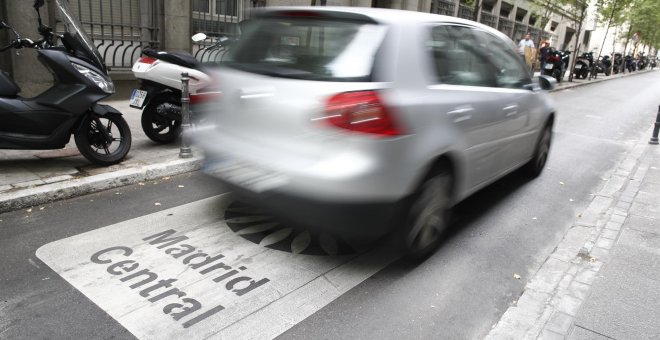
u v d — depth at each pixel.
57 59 4.88
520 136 5.19
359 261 3.73
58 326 2.79
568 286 3.56
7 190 4.46
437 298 3.36
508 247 4.25
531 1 24.05
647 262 4.00
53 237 3.84
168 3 9.79
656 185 6.25
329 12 3.61
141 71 6.16
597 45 44.47
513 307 3.28
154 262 3.53
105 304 3.00
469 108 3.96
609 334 3.00
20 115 4.76
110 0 9.11
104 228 4.05
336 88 3.15
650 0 29.66
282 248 3.83
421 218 3.65
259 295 3.20
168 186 5.15
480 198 5.48
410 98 3.37
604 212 5.21
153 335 2.74
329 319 3.02
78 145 5.13
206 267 3.50
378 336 2.90
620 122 12.10
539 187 6.03
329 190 3.13
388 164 3.20
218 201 4.75
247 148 3.55
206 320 2.90
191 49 10.38
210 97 3.90
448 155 3.76
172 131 6.52
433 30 3.81
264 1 11.78
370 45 3.34
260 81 3.49
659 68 63.62
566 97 17.22
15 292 3.08
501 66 4.79
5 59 7.86
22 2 7.81
